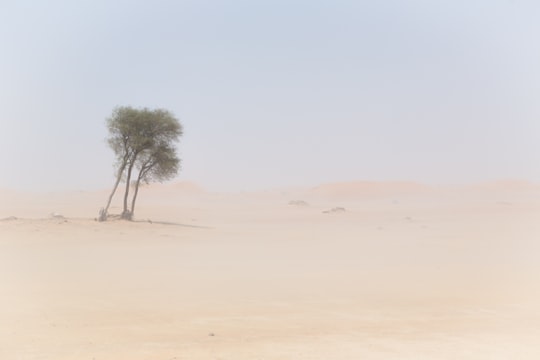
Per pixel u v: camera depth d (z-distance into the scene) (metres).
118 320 14.41
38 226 43.53
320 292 19.28
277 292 19.23
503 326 13.90
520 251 34.50
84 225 46.31
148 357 10.80
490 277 22.95
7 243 36.47
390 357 10.93
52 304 16.59
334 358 10.84
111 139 52.47
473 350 11.49
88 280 21.78
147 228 48.50
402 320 14.57
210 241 41.75
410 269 25.98
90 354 10.98
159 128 52.50
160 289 19.75
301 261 29.30
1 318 14.44
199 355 10.98
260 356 10.94
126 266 26.50
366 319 14.75
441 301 17.58
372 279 22.55
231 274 24.03
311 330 13.36
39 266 26.06
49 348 11.41
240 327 13.70
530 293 19.09
